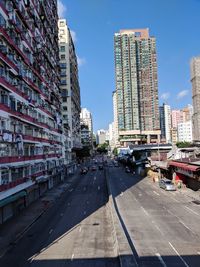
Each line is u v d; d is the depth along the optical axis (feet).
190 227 114.32
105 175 327.26
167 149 409.28
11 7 145.48
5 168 129.49
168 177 255.29
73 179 308.81
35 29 198.80
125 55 605.73
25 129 169.27
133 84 603.26
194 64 419.33
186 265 77.00
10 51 144.25
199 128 411.34
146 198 180.45
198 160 198.70
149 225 118.73
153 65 602.85
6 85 134.82
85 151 611.47
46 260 86.28
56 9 295.89
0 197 124.57
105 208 158.51
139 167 339.36
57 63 290.35
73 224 127.75
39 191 203.31
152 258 82.38
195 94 417.90
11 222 134.41
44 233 116.16
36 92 196.24
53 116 254.47
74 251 92.84
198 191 193.67
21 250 96.94
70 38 444.14
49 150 233.55
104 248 94.58
